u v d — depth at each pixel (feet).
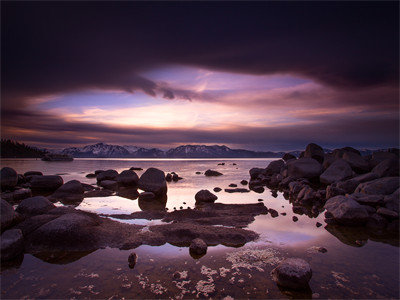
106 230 28.53
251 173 94.58
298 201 50.34
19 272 20.27
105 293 17.15
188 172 137.90
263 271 20.54
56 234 25.57
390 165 55.06
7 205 28.66
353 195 41.75
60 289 17.67
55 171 133.59
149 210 41.73
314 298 16.67
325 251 24.62
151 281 18.78
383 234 30.07
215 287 17.99
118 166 198.70
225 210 42.24
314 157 92.17
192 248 24.35
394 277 19.43
